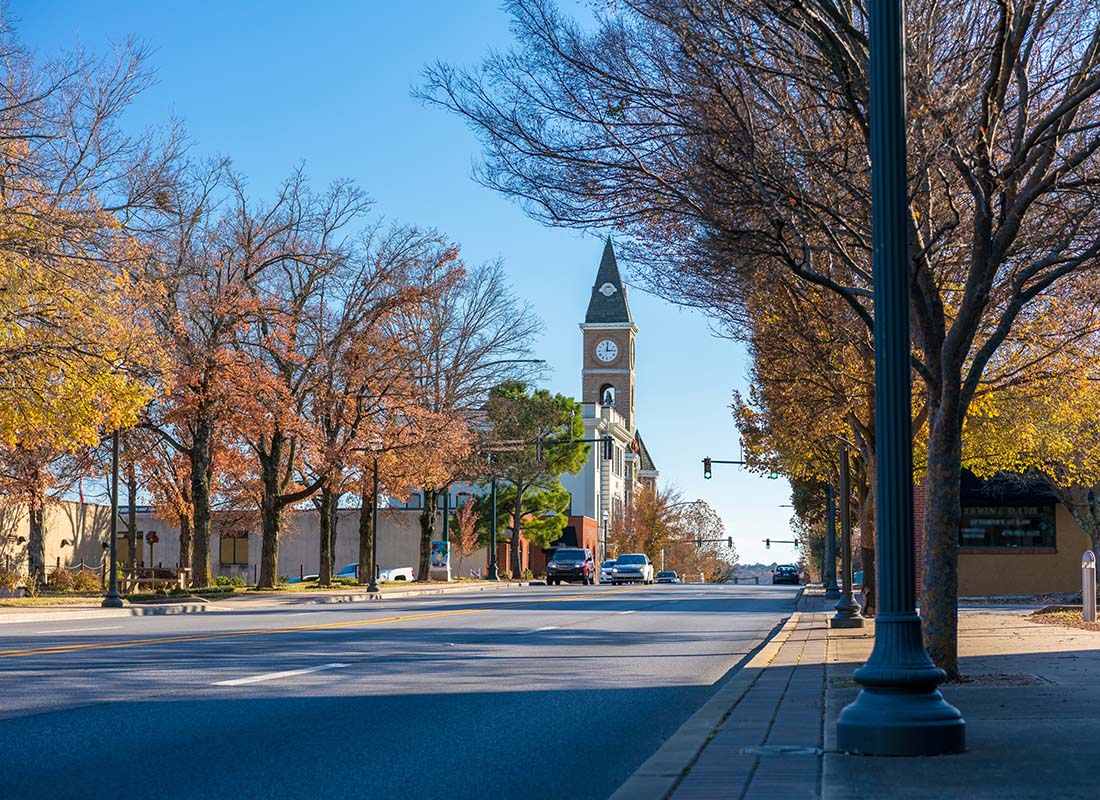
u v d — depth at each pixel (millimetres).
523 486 79000
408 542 86188
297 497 46344
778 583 88062
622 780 7426
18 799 6504
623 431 117875
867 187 14289
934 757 7148
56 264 28578
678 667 15203
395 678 13078
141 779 7137
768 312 21453
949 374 12664
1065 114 13602
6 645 17000
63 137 29578
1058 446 29172
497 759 8125
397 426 47938
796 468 32281
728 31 13258
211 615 28984
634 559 78312
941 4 13297
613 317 126562
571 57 14016
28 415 30328
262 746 8430
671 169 14367
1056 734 8055
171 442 43500
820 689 11398
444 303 53969
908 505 7559
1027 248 15250
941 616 12273
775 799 5910
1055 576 39312
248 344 44312
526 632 21312
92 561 60250
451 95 14555
